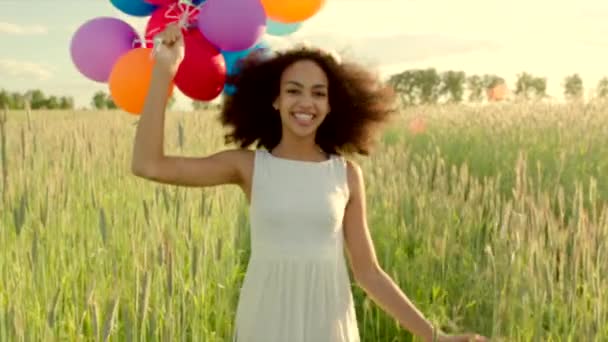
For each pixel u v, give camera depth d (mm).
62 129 7719
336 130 2904
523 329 2959
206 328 3326
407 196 5727
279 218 2477
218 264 3602
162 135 2340
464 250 4719
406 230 5152
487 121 12156
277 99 2729
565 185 6484
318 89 2574
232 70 2795
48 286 3373
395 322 4172
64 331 3205
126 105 2545
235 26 2480
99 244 3900
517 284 3066
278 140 2924
